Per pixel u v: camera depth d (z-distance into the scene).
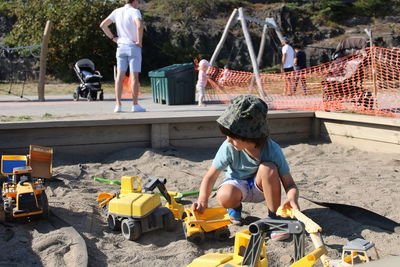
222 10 28.77
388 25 29.08
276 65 26.78
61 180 5.73
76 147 7.23
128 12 8.59
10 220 4.27
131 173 6.37
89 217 4.52
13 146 6.90
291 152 7.82
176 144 7.83
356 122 8.14
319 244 2.71
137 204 4.05
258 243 2.50
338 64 10.62
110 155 7.28
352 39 11.89
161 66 25.72
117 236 4.18
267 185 3.91
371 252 3.78
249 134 3.59
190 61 25.75
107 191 5.48
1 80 24.06
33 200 4.22
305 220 2.86
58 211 4.61
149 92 18.58
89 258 3.69
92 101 13.20
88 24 23.47
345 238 4.12
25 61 23.97
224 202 4.19
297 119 8.74
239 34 27.11
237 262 2.69
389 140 7.69
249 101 3.60
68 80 23.45
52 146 7.11
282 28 28.11
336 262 3.08
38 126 6.93
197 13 28.08
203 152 7.67
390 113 8.21
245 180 4.21
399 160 7.22
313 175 6.30
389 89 9.73
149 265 3.61
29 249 3.79
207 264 2.71
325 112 8.57
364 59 9.60
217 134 8.09
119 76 8.82
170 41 26.50
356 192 5.47
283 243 4.00
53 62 23.73
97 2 23.62
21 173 4.34
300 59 15.25
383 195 5.36
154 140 7.60
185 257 3.71
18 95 16.14
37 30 23.47
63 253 3.69
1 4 26.45
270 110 9.12
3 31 25.78
